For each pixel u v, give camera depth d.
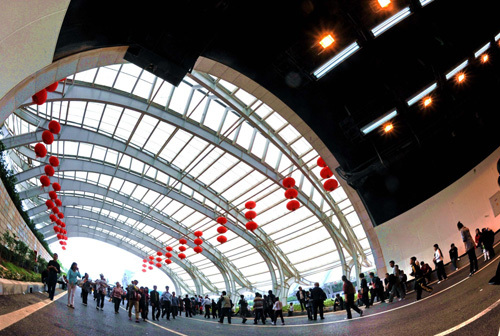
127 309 16.59
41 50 5.36
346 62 11.45
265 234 29.05
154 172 26.56
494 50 11.89
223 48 10.39
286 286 30.41
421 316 6.15
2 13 4.12
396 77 11.73
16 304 7.71
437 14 10.45
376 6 10.05
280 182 21.53
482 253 11.12
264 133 17.91
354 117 12.70
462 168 13.30
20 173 24.03
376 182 14.44
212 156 22.39
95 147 24.83
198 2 7.43
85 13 6.39
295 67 11.42
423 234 14.03
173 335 7.59
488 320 4.30
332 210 22.42
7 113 5.62
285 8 9.63
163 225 35.81
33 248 23.05
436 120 12.75
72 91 16.45
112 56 7.86
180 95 17.91
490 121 13.01
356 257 23.20
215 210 28.33
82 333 6.02
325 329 7.67
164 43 7.79
